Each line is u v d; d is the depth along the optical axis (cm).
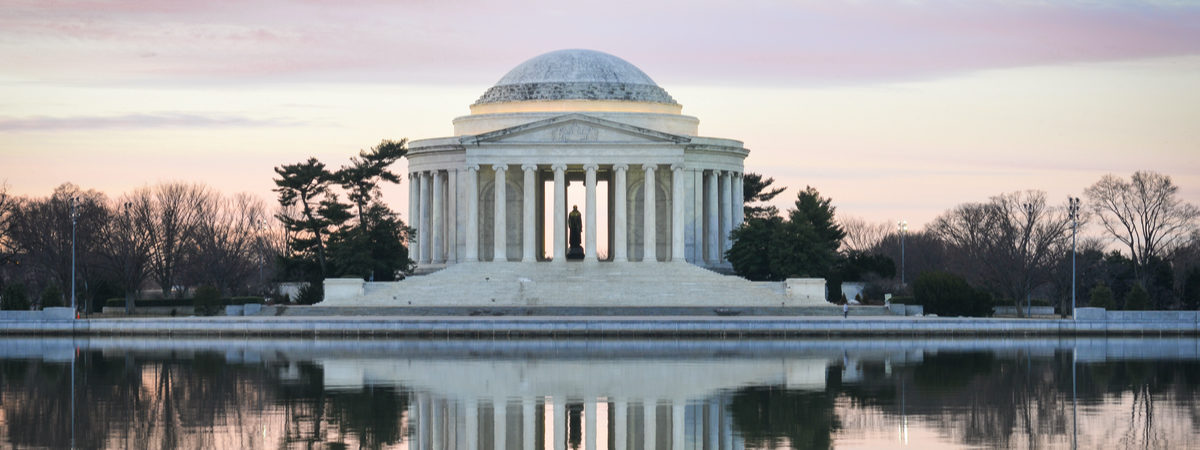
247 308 16275
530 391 8900
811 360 10950
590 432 7394
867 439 7175
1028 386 9275
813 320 13950
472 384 9238
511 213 19300
